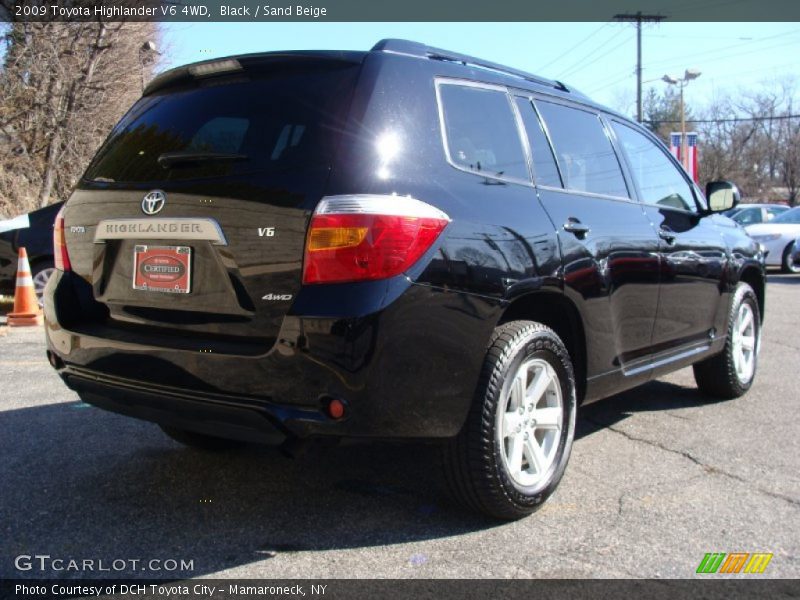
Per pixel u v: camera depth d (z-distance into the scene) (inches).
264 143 113.0
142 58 699.4
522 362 121.8
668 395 213.3
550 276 126.4
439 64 127.0
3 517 126.0
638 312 155.7
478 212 116.5
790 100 2277.3
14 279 336.8
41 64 629.0
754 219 742.5
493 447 116.7
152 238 116.2
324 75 116.7
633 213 161.0
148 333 117.1
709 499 136.1
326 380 101.2
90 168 134.0
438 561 111.8
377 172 106.6
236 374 105.0
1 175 624.1
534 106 145.5
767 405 202.1
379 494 137.3
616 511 130.6
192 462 153.1
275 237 104.5
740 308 204.7
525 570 109.3
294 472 148.3
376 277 101.7
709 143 2384.4
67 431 172.1
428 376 107.2
